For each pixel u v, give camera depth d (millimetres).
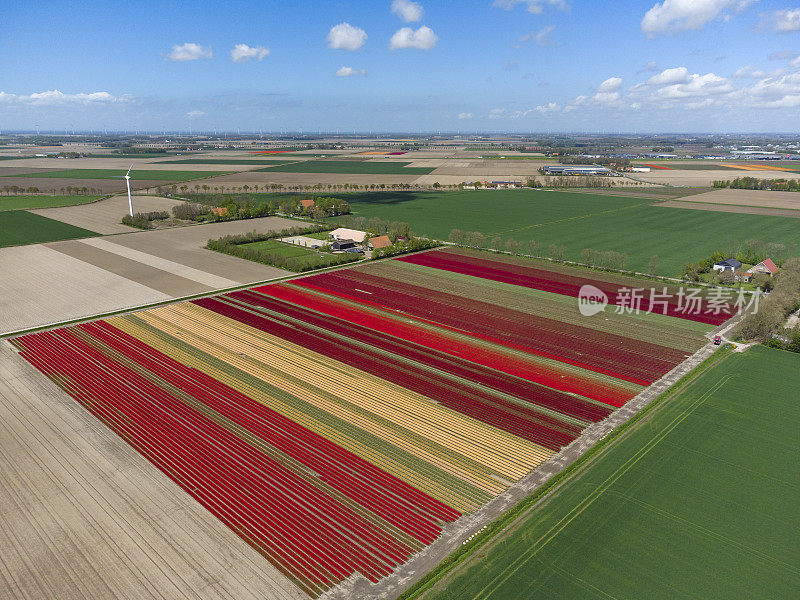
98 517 36750
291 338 68250
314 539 34969
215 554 33625
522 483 40688
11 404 51219
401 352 64500
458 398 53531
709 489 39875
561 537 35031
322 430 47656
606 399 53469
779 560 33156
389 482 40750
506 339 68750
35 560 33062
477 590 30875
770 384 56219
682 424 48750
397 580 31672
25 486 39812
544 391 55094
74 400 52188
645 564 32781
